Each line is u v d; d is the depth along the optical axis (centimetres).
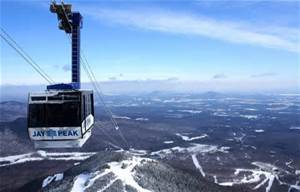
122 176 15088
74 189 14362
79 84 5094
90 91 5662
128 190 13775
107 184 14150
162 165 17775
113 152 18450
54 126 4872
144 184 14700
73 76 5047
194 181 17500
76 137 4916
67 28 5003
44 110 4866
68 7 4847
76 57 5009
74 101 4888
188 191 16050
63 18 4888
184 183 16875
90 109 5678
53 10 4766
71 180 15650
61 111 4869
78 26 4950
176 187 15888
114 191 13625
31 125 4862
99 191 13662
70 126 4875
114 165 16388
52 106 4869
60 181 17425
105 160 17162
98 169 15675
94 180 14650
